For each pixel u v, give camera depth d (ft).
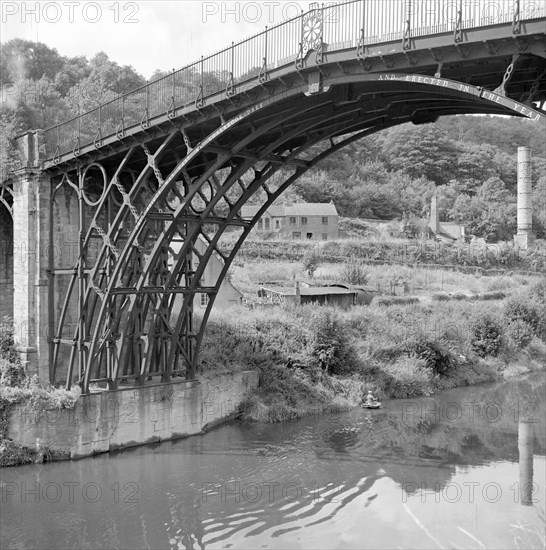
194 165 77.20
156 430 79.30
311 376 104.78
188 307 82.84
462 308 154.92
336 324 114.21
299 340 108.78
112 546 52.95
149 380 80.48
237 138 67.31
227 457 75.41
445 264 233.96
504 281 212.02
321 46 50.31
